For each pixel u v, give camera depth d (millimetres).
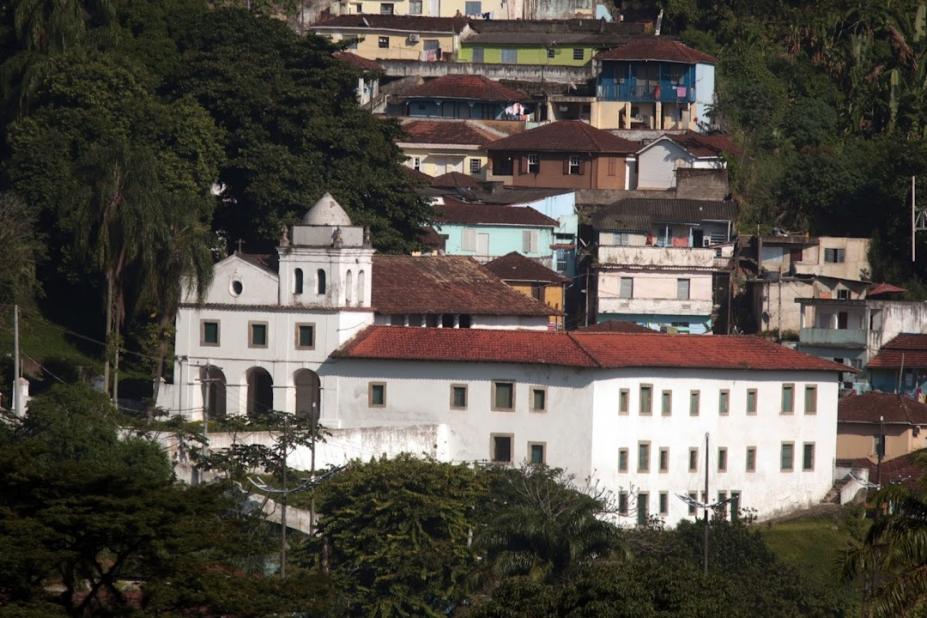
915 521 191875
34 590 198625
